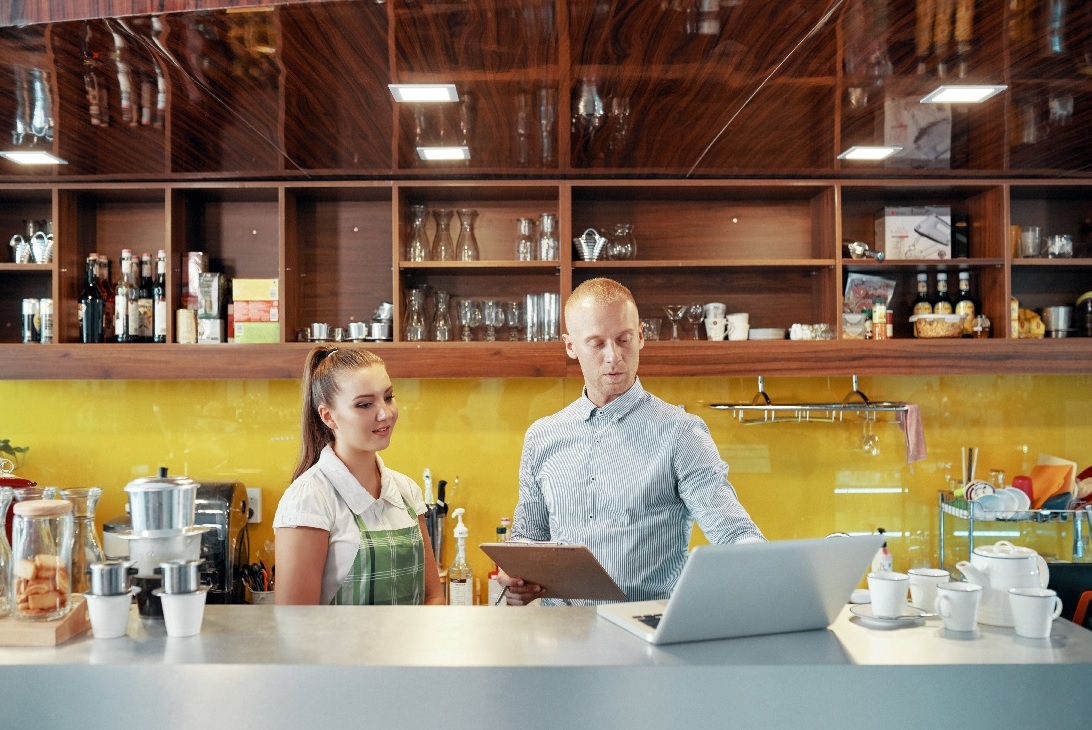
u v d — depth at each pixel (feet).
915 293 11.30
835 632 4.21
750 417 11.31
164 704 3.64
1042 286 11.41
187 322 10.53
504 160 9.62
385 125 8.11
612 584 5.16
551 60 6.26
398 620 4.36
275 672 3.64
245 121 7.99
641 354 10.37
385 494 6.30
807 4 5.22
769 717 3.67
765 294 11.34
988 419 11.43
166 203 10.52
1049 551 11.21
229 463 11.29
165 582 4.03
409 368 10.29
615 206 11.32
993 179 10.65
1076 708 3.71
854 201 11.41
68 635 4.01
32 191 10.55
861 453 11.33
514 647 3.91
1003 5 5.27
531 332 10.48
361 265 11.28
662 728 3.65
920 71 6.55
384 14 5.39
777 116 7.80
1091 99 7.29
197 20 5.52
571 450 6.72
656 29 5.68
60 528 4.08
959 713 3.70
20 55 6.19
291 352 10.33
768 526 11.30
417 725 3.63
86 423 11.32
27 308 10.58
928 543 11.28
